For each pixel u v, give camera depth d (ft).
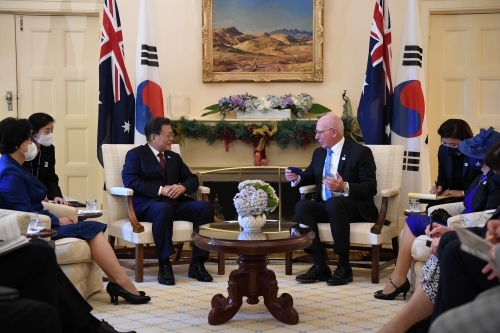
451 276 7.43
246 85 19.01
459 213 12.82
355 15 18.84
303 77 18.80
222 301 10.98
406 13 17.65
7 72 19.06
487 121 19.16
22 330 6.45
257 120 18.13
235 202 11.38
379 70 17.28
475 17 19.06
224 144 18.38
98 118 17.63
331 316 11.20
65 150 19.38
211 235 10.93
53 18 19.17
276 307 10.85
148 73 17.74
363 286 13.69
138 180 14.66
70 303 8.63
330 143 15.07
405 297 12.46
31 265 8.04
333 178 14.23
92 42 19.27
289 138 18.12
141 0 17.76
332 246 15.11
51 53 19.22
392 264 15.67
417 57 17.46
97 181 19.42
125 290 12.02
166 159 15.33
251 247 10.29
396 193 14.58
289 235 10.83
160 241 13.96
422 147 17.35
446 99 19.27
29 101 19.20
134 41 18.76
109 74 17.69
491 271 7.12
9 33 19.02
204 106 18.99
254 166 18.19
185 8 18.88
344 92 18.74
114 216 15.07
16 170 11.84
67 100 19.33
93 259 12.06
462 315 5.66
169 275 13.92
